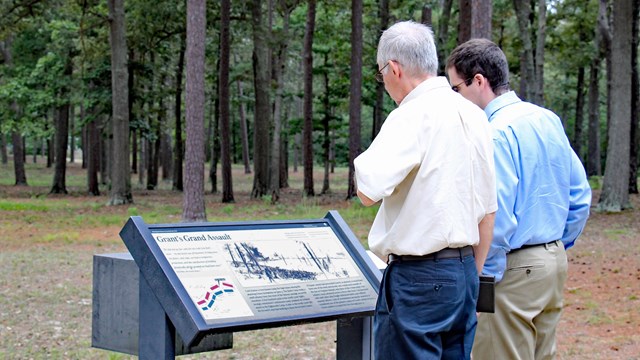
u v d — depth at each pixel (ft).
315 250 12.70
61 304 29.89
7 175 162.50
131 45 99.96
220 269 11.32
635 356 23.45
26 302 30.19
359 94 88.53
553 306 12.57
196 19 59.21
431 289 9.99
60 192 111.14
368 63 103.45
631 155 94.12
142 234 11.11
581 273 39.68
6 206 78.64
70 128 211.61
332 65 111.96
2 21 88.22
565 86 144.36
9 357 21.86
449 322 10.03
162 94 108.17
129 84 102.78
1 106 108.68
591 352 24.02
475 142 10.34
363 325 13.79
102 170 137.80
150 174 126.62
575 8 105.60
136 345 12.53
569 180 12.55
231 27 102.78
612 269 40.60
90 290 32.89
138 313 12.41
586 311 30.68
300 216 70.54
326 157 110.63
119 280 12.70
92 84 101.09
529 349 12.28
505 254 11.85
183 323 10.51
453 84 12.62
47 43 108.68
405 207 10.06
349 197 89.35
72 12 96.94
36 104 102.47
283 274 11.86
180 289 10.69
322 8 111.45
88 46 96.63
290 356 22.48
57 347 23.20
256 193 95.55
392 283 10.28
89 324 26.50
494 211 10.61
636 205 76.38
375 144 10.13
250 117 202.90
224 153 89.04
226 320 10.64
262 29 91.61
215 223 12.00
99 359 21.77
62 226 61.62
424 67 10.50
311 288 11.95
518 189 12.01
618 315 29.89
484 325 12.41
